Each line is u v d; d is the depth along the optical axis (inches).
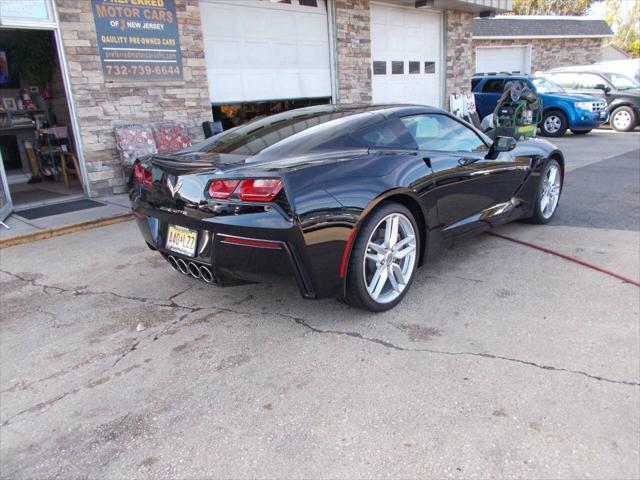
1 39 322.7
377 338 114.2
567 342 109.3
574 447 77.7
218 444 82.2
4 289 155.3
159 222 124.7
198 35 301.7
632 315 121.1
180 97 299.7
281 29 350.0
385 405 89.8
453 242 150.1
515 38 790.5
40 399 97.5
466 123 163.5
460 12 501.4
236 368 104.7
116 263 176.1
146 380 102.2
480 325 118.4
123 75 274.1
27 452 82.8
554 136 542.0
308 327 121.2
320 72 382.6
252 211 103.3
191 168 113.3
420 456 77.2
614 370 98.1
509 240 182.4
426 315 124.6
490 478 72.3
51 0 244.7
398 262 131.0
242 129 143.3
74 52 255.9
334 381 98.0
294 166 107.4
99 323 129.1
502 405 88.4
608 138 509.7
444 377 97.6
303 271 107.5
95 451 82.4
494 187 162.7
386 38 432.5
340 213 108.8
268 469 76.1
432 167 135.6
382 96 440.1
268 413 89.4
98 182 276.7
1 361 112.2
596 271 150.1
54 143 335.0
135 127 278.1
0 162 238.2
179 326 125.3
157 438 84.6
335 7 378.0
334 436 82.6
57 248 197.2
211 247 109.4
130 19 271.4
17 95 345.1
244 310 132.4
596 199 243.1
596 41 900.0
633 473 72.3
